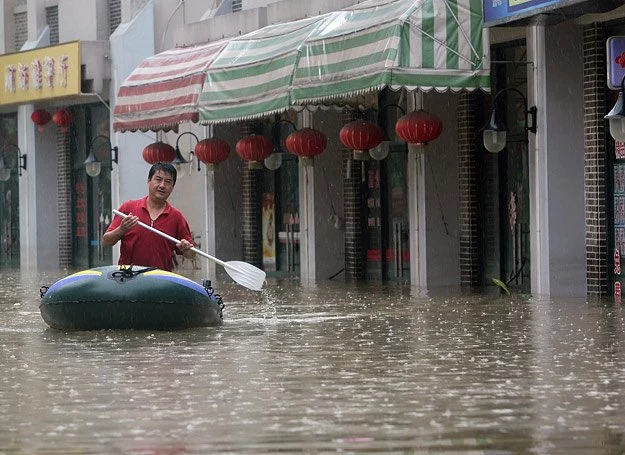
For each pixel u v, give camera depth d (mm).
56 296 17031
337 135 30000
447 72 22359
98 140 38625
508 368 12750
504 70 24672
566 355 13750
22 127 40781
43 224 40562
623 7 21266
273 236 32656
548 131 22688
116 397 11203
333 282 28578
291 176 31969
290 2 28953
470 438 9188
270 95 25938
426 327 17109
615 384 11609
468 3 22438
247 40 27797
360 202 29438
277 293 24781
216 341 15547
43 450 8977
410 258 26891
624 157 21938
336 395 11125
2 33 42188
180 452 8852
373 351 14336
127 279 16984
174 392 11414
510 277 25094
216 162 31969
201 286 17406
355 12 24094
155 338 15984
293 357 13867
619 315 18562
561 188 22812
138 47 36406
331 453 8750
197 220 34531
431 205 26297
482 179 25734
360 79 22891
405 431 9469
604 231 22359
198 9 34656
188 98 28641
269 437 9305
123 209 17422
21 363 13680
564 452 8711
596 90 22219
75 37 38875
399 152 28203
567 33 22625
